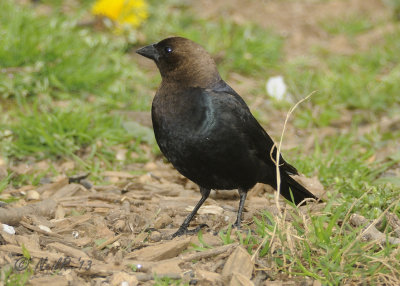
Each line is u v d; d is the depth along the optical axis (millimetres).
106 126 12375
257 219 8312
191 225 8766
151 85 14695
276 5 20516
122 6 16062
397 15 20438
